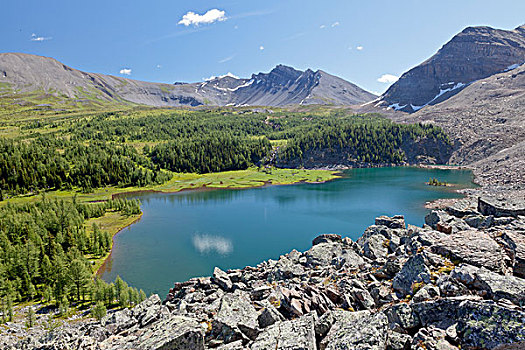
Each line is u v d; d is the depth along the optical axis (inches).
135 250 3307.1
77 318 2066.9
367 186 6343.5
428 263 833.5
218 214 4694.9
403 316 613.0
